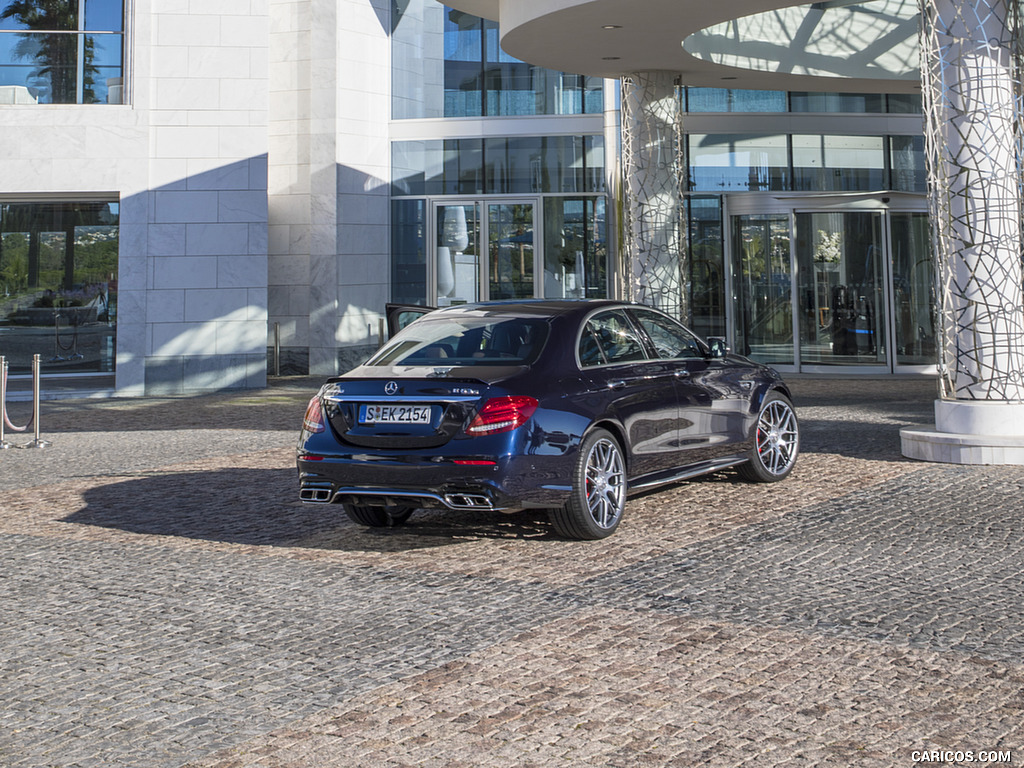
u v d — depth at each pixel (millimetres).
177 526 8219
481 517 8320
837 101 21719
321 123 22141
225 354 20062
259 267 20125
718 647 5020
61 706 4469
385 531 7902
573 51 15117
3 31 19422
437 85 22906
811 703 4285
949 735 3934
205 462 11430
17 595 6297
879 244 20438
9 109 19391
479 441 6773
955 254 10500
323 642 5266
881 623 5344
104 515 8711
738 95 21562
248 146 19969
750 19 16547
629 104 16844
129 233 19625
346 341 22453
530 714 4242
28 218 19766
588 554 6984
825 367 20641
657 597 5910
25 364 19859
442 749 3924
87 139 19516
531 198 22438
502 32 14391
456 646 5137
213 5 19797
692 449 8398
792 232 20609
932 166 10656
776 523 7781
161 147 19734
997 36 10281
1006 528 7402
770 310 20969
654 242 16875
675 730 4043
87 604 6066
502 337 7523
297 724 4203
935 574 6273
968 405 10336
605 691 4477
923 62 10656
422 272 23094
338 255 22203
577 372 7402
